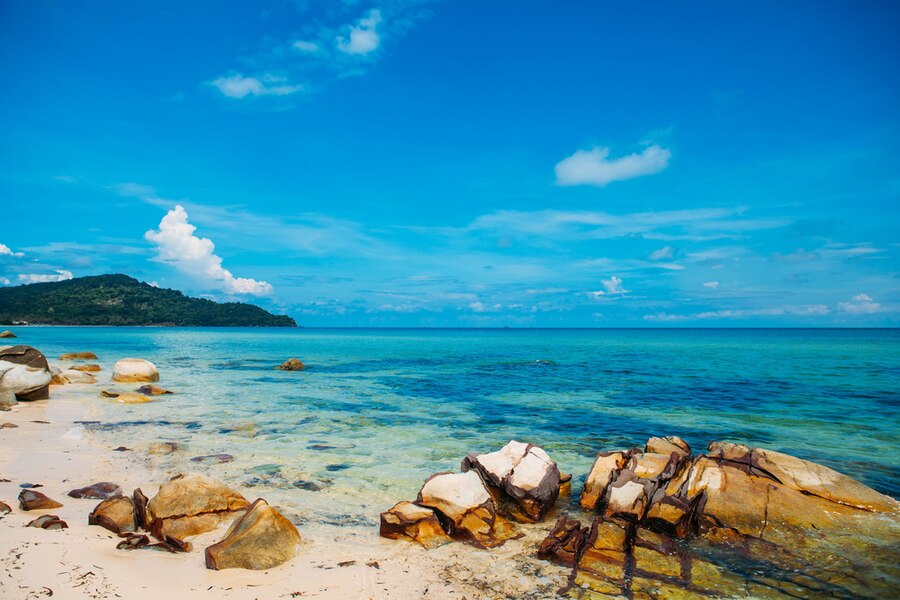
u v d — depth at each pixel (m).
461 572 7.78
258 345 84.44
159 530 8.59
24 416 19.28
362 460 14.32
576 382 33.47
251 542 7.82
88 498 10.39
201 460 13.89
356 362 49.91
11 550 7.42
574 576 7.75
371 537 9.09
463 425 19.55
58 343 78.94
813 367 44.28
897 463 14.84
